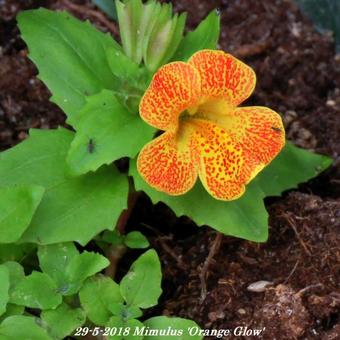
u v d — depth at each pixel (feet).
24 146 0.97
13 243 0.91
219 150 0.89
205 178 0.89
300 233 0.98
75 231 0.92
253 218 0.94
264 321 0.90
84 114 0.92
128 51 0.96
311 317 0.90
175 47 0.95
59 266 0.90
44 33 1.00
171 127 0.87
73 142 0.91
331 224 0.98
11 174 0.95
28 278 0.87
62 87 0.98
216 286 0.96
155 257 0.90
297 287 0.93
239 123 0.90
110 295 0.88
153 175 0.88
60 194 0.94
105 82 1.00
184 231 1.06
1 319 0.86
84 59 1.00
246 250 0.98
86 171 0.90
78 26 1.01
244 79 0.87
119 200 0.94
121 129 0.92
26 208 0.89
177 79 0.84
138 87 0.93
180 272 0.99
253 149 0.89
